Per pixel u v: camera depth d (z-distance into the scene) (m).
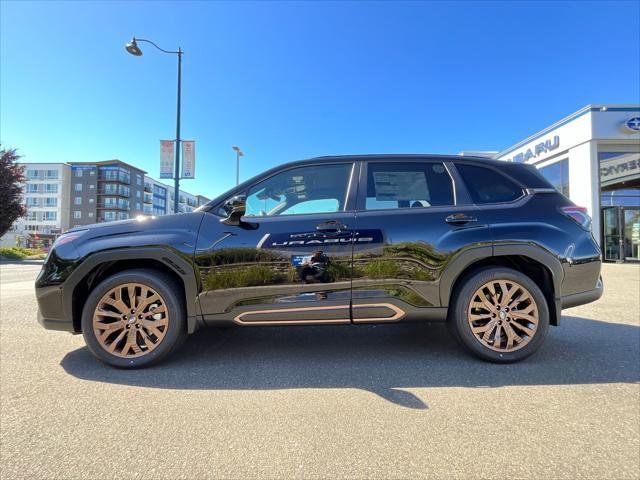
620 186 14.12
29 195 83.19
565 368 3.03
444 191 3.33
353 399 2.49
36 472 1.73
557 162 15.51
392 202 3.29
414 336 4.02
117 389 2.65
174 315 3.04
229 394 2.57
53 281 3.05
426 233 3.15
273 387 2.69
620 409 2.34
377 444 1.96
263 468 1.77
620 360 3.21
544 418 2.23
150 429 2.11
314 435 2.05
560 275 3.15
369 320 3.14
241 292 3.07
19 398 2.50
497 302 3.14
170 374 2.94
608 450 1.91
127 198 87.88
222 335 4.07
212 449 1.92
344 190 3.35
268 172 3.41
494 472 1.74
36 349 3.55
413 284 3.11
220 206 3.25
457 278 3.18
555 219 3.22
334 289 3.10
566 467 1.78
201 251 3.07
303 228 3.15
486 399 2.48
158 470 1.75
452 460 1.83
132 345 3.04
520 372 2.95
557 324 3.13
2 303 6.04
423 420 2.21
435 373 2.94
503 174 3.39
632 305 5.57
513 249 3.11
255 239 3.11
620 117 13.36
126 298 3.10
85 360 3.24
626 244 14.23
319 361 3.25
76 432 2.08
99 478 1.70
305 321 3.11
